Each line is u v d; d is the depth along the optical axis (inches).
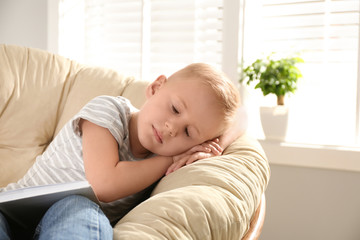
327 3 71.3
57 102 57.7
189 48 79.7
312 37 72.7
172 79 40.8
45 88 57.2
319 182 66.9
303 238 68.1
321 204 66.9
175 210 27.2
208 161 37.0
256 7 76.3
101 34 87.5
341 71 72.1
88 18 87.7
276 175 69.4
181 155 39.9
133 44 84.7
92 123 38.3
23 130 55.0
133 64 84.7
